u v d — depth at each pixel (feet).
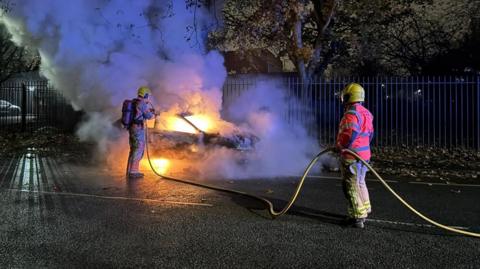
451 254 14.67
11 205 21.08
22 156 38.22
